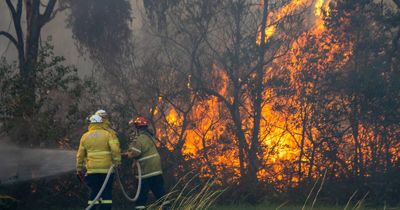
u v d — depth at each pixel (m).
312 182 19.06
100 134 10.41
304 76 19.94
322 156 19.20
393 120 18.77
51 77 15.84
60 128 15.52
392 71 19.45
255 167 19.70
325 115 19.38
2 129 15.18
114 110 17.95
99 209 10.27
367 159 19.03
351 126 19.20
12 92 15.15
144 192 11.84
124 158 16.53
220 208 16.73
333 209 16.25
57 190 16.47
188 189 18.38
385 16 19.86
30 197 15.80
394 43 19.69
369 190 18.48
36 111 15.24
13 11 19.78
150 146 11.92
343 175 18.91
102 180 10.34
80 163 10.44
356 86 19.03
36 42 19.52
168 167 18.62
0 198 13.84
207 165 19.48
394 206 17.94
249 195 19.16
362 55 19.70
